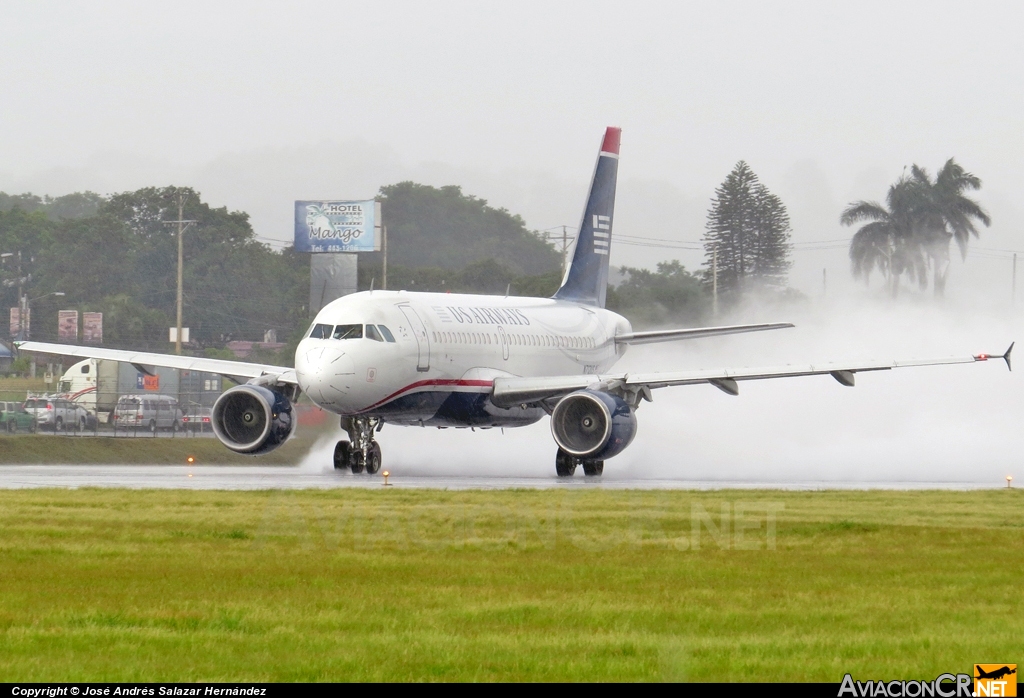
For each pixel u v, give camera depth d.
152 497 90.88
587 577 57.72
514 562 61.91
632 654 42.69
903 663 41.81
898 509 89.38
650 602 51.69
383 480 123.12
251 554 63.72
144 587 54.22
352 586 54.88
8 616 47.75
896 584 56.50
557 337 162.75
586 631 46.12
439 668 40.62
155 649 42.75
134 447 186.75
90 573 57.59
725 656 42.44
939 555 65.38
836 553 65.88
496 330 149.50
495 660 41.66
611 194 182.12
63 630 45.44
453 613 49.06
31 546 65.38
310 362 128.12
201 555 63.19
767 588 55.34
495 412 146.25
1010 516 85.31
